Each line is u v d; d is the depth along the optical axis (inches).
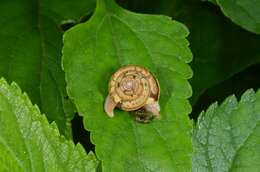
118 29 9.6
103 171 8.6
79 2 10.4
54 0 10.4
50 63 9.9
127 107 8.9
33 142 8.3
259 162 9.5
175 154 8.8
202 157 9.5
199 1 11.7
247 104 9.7
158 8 11.7
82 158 8.5
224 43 11.6
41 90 9.6
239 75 11.9
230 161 9.5
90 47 9.4
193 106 11.6
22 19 10.1
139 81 8.9
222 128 9.6
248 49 11.6
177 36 9.6
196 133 9.6
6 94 8.3
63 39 9.2
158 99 9.1
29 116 8.4
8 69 9.7
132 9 11.7
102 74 9.2
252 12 10.4
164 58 9.5
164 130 8.9
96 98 9.0
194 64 11.5
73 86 9.0
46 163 8.4
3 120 8.2
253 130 9.6
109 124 8.9
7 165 8.1
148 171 8.7
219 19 11.7
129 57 9.4
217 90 11.8
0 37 9.9
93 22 9.6
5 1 10.3
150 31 9.7
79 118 10.7
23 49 9.9
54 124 8.5
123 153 8.7
